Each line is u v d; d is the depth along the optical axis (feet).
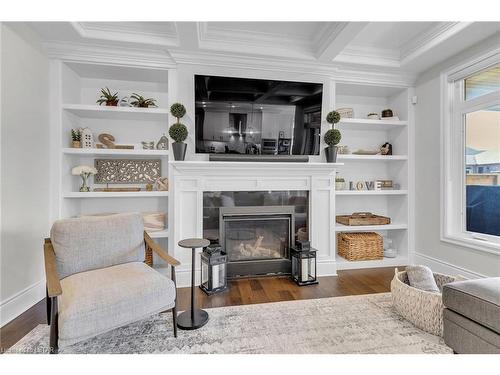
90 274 5.95
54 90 8.95
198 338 6.03
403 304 6.84
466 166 9.68
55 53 8.84
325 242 10.48
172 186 9.62
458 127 9.87
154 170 10.86
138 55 9.30
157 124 10.96
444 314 5.51
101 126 10.56
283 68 10.14
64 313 4.57
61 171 9.04
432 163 10.73
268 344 5.82
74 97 9.91
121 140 10.71
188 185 9.46
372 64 10.32
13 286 7.09
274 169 9.98
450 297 5.31
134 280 5.64
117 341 5.88
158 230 9.90
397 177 12.25
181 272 9.37
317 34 9.11
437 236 10.50
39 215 8.33
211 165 9.33
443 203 10.19
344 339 6.01
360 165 12.70
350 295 8.45
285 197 10.38
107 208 10.66
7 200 6.94
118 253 6.69
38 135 8.31
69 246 6.15
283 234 10.60
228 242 10.23
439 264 10.39
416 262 11.49
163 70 9.77
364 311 7.34
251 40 9.27
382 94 12.51
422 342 5.90
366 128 12.46
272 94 10.13
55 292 4.53
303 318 6.95
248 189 9.91
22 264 7.47
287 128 10.27
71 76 9.68
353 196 12.67
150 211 10.88
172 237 9.59
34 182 8.09
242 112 9.93
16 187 7.29
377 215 12.37
